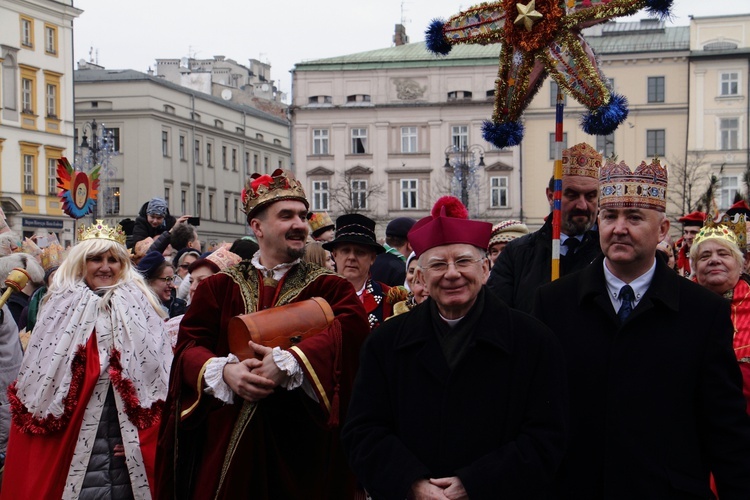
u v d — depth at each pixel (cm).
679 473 373
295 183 484
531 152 4388
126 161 5184
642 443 375
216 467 444
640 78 4378
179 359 459
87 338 555
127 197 5184
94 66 6322
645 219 385
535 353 364
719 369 375
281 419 456
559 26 518
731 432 370
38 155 4356
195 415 452
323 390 434
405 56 4656
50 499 535
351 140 4641
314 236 973
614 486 376
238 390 425
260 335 432
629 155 4366
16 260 789
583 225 544
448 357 366
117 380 547
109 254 579
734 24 4312
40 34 4366
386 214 4597
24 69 4269
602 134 520
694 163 4194
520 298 542
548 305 407
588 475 386
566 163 543
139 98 5172
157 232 1073
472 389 362
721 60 4303
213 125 5856
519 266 558
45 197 4391
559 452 353
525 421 361
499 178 4434
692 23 4356
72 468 540
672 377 377
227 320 469
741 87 4294
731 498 369
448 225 365
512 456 347
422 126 4594
